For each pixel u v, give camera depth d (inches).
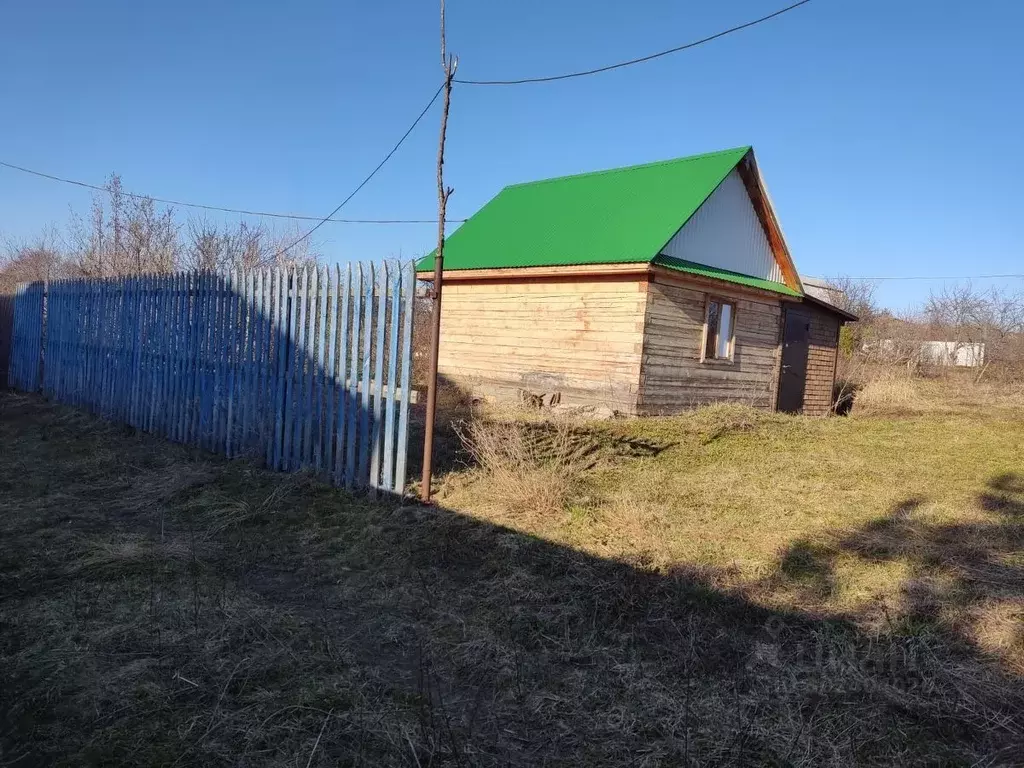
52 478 267.1
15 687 120.6
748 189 565.0
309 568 184.4
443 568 183.9
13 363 520.7
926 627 147.3
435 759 104.4
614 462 299.9
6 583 165.9
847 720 116.4
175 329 331.0
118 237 791.7
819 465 315.0
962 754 108.7
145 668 127.3
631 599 160.1
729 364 526.0
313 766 102.0
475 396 527.8
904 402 690.2
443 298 561.9
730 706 120.8
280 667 130.0
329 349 251.6
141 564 178.9
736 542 200.1
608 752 109.0
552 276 478.3
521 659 137.4
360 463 240.8
